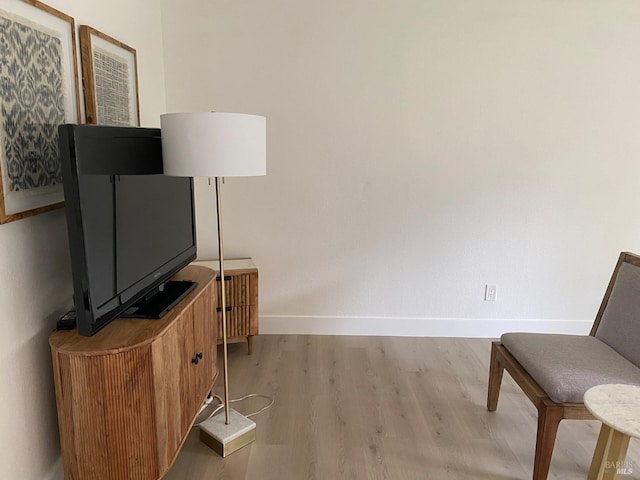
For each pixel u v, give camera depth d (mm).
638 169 3002
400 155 2973
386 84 2885
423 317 3203
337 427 2148
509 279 3150
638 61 2861
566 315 3207
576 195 3035
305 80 2877
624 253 2188
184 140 1594
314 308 3189
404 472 1865
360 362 2803
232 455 1946
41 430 1622
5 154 1371
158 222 1940
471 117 2926
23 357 1510
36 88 1524
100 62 1965
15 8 1405
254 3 2789
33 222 1562
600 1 2787
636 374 1775
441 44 2838
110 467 1481
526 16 2807
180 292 1912
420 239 3092
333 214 3053
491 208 3047
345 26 2814
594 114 2928
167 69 2854
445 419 2230
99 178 1475
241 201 3025
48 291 1663
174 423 1681
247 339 2875
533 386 1833
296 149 2959
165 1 2775
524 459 1956
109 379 1420
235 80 2873
